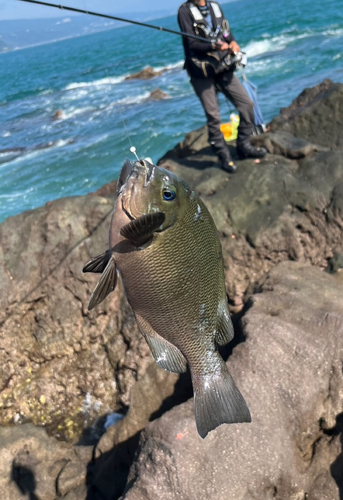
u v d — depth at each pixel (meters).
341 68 14.02
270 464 2.63
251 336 3.04
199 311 1.51
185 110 12.30
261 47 20.80
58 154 10.91
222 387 1.54
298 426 2.76
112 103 16.02
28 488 3.16
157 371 3.53
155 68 22.19
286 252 4.11
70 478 3.17
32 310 4.10
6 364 4.10
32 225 4.18
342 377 2.83
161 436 2.70
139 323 1.54
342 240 4.11
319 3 34.34
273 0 60.12
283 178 4.25
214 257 1.53
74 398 4.05
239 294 4.12
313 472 2.71
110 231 1.42
